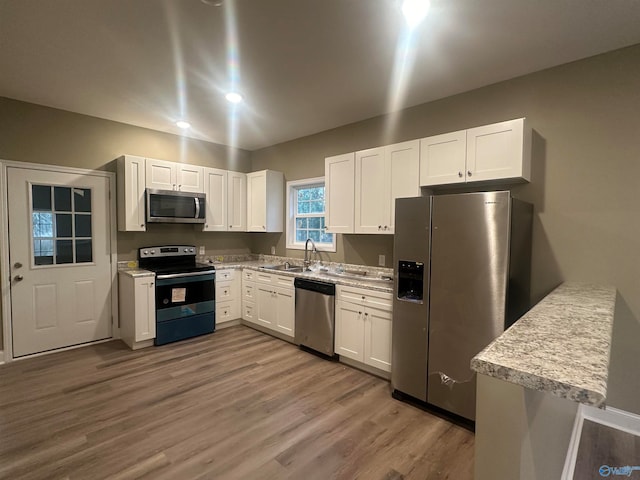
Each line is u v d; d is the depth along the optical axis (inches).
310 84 112.9
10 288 129.5
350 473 71.7
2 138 127.0
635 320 87.0
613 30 80.6
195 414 93.4
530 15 75.4
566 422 70.0
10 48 91.7
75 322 145.3
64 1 72.0
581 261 94.6
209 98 125.9
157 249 165.8
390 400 102.8
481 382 39.1
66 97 126.6
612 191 90.0
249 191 191.3
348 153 146.3
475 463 39.2
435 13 75.2
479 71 102.3
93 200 149.1
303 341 141.9
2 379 113.7
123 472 71.1
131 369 122.3
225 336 160.7
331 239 165.9
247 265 177.2
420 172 113.3
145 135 163.8
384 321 113.3
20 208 131.3
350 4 72.4
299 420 91.1
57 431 85.0
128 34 85.0
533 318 52.8
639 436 85.7
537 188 101.5
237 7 73.7
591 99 92.7
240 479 69.5
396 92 118.7
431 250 96.2
